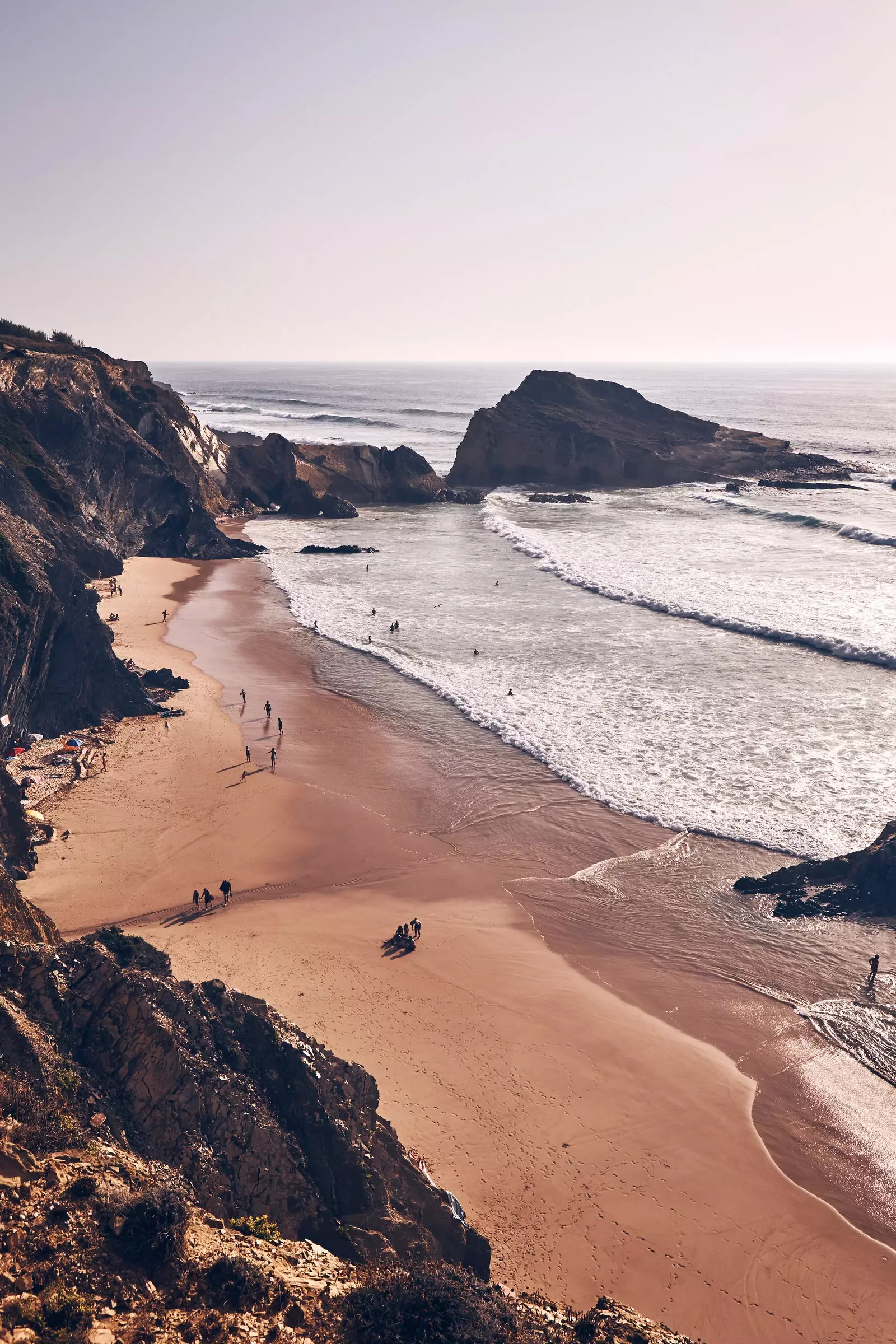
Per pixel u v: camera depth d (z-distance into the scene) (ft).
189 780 138.31
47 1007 54.19
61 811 126.52
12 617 139.33
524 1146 72.59
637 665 188.03
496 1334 42.60
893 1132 75.82
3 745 141.38
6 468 211.61
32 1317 36.78
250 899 107.76
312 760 146.30
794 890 108.58
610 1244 64.28
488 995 91.56
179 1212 43.73
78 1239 40.98
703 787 134.10
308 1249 47.83
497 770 141.90
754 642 201.77
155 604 241.55
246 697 174.29
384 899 108.88
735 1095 79.51
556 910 107.04
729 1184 70.33
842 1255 64.69
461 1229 55.26
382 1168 54.70
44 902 104.06
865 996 92.17
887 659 183.01
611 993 92.99
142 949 59.82
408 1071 79.87
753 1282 62.18
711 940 101.40
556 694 172.96
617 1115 76.69
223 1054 55.11
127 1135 50.16
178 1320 39.27
